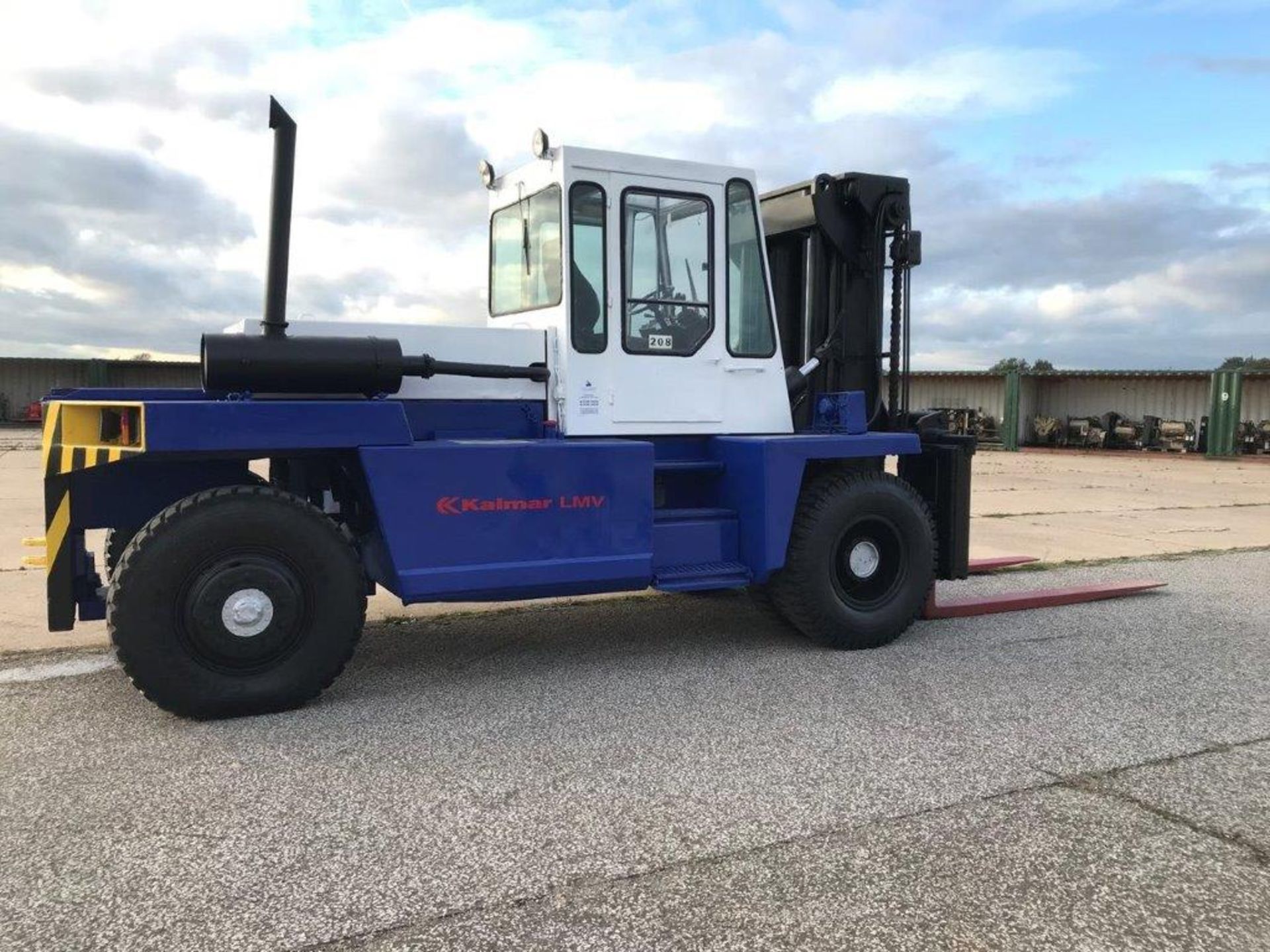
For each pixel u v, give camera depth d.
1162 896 2.75
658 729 4.13
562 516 4.77
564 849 3.00
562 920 2.59
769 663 5.25
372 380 4.52
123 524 4.63
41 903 2.64
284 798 3.36
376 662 5.19
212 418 4.06
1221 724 4.28
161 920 2.56
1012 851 3.02
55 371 29.23
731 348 5.62
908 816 3.26
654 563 5.21
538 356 5.21
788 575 5.40
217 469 4.78
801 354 6.68
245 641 4.13
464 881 2.79
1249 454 24.72
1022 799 3.41
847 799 3.39
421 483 4.45
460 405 5.06
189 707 4.07
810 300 6.45
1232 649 5.67
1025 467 21.19
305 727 4.10
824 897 2.72
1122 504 13.77
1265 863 2.96
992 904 2.70
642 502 4.98
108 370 29.27
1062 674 5.08
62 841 3.01
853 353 6.38
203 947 2.44
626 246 5.24
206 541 4.04
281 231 4.28
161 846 2.99
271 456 4.41
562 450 4.75
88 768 3.61
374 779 3.54
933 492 6.27
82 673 4.82
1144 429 26.06
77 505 4.53
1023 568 8.56
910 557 5.69
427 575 4.48
